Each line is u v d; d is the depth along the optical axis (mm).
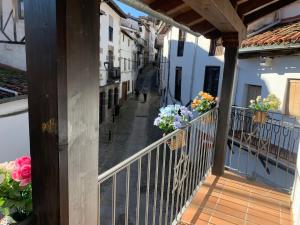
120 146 11500
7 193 964
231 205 3270
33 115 903
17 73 8461
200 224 2873
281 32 6406
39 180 932
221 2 2148
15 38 9219
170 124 2639
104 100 15656
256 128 5566
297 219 2830
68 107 872
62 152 879
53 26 792
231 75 3709
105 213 6148
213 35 3666
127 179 1657
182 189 2828
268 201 3426
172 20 2758
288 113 6164
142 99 24516
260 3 3090
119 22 19172
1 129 5469
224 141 3936
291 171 5109
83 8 881
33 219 956
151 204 6367
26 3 844
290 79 6102
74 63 872
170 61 15648
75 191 966
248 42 6441
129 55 24953
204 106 3756
